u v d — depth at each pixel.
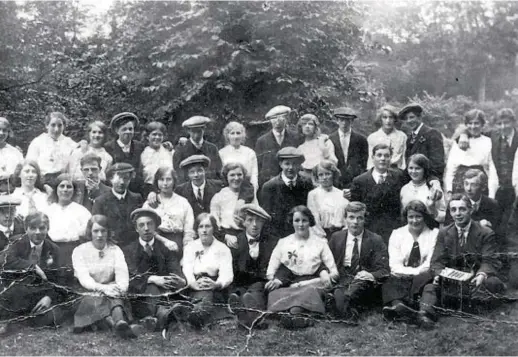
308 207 6.79
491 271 6.37
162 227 6.53
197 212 6.76
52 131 6.95
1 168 6.87
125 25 7.96
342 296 6.16
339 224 6.75
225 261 6.30
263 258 6.48
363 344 5.75
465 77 7.98
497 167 7.17
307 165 7.11
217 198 6.80
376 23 8.01
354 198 6.85
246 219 6.53
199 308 5.99
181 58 7.61
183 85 7.67
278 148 7.19
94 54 7.92
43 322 5.96
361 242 6.47
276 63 7.62
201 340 5.80
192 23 7.71
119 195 6.56
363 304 6.33
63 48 7.96
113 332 5.84
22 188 6.58
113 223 6.44
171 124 7.64
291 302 6.05
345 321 6.09
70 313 6.07
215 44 7.59
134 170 6.86
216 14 7.64
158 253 6.33
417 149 7.26
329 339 5.84
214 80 7.57
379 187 6.83
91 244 6.20
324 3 7.78
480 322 6.17
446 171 7.27
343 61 7.89
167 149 7.24
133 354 5.49
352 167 7.22
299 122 7.26
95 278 6.13
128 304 6.04
